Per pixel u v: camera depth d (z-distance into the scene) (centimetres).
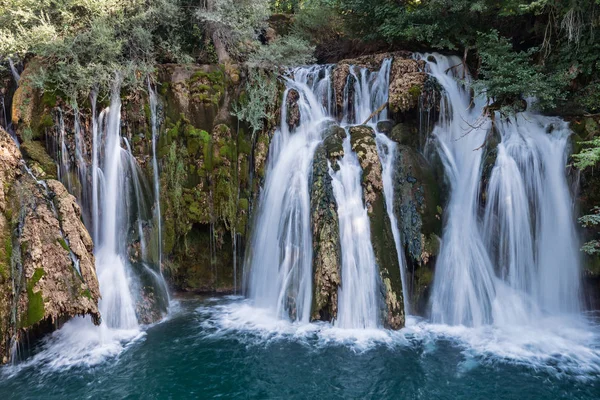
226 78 900
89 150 776
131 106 816
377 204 761
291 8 1673
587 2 796
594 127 782
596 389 530
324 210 748
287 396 524
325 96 991
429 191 800
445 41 1016
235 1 1038
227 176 838
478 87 837
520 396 519
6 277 561
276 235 813
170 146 834
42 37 779
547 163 788
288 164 857
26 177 638
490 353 620
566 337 674
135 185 807
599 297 790
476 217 801
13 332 559
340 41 1380
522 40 1020
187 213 837
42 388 531
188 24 1020
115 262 757
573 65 855
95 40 793
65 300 583
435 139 879
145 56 898
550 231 775
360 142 816
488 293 741
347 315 707
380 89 969
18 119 749
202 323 735
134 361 604
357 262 719
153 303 756
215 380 556
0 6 834
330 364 594
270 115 900
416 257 749
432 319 733
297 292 746
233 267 888
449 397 520
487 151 825
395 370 578
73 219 646
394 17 1095
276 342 659
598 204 770
